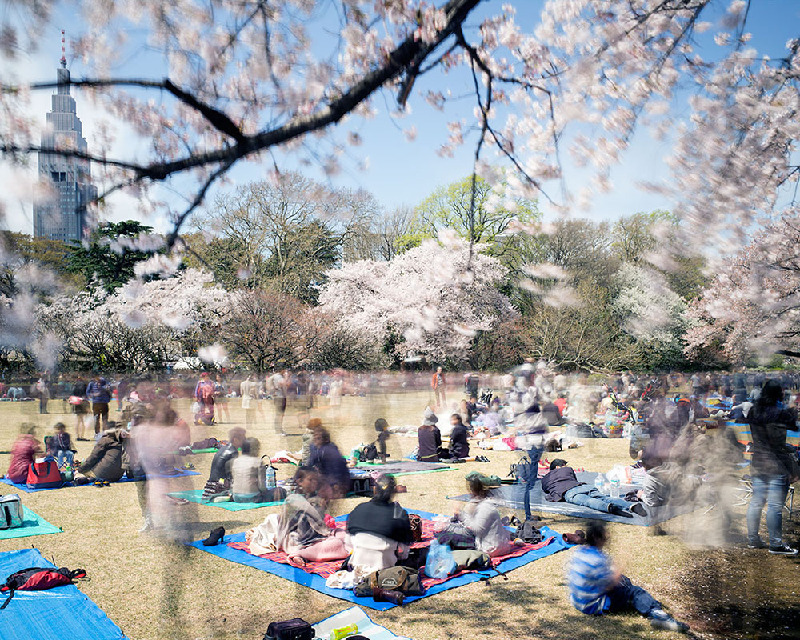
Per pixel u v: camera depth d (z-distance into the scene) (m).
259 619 5.45
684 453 8.83
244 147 3.00
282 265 34.16
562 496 10.21
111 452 11.73
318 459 7.88
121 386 24.30
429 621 5.49
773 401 7.43
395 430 19.08
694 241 6.43
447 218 34.16
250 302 29.48
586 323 32.84
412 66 3.27
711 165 5.73
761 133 5.50
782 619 5.50
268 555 7.15
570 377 31.17
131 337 26.66
